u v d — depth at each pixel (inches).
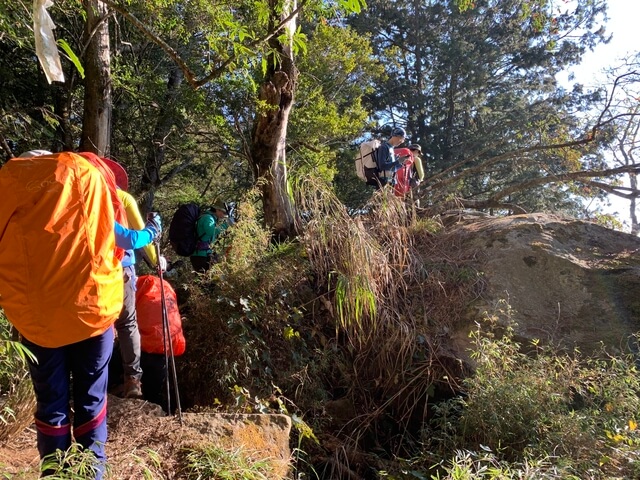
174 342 179.2
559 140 479.5
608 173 320.5
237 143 472.7
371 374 215.2
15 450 128.7
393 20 1115.9
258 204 281.3
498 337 210.5
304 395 201.5
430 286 234.8
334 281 231.5
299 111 505.4
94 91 307.6
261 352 206.1
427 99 1130.0
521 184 345.7
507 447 157.2
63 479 93.0
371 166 300.8
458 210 306.0
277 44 261.0
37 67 370.6
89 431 107.2
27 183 95.1
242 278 211.5
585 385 180.4
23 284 93.6
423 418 195.2
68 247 94.4
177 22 351.6
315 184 238.5
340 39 640.4
